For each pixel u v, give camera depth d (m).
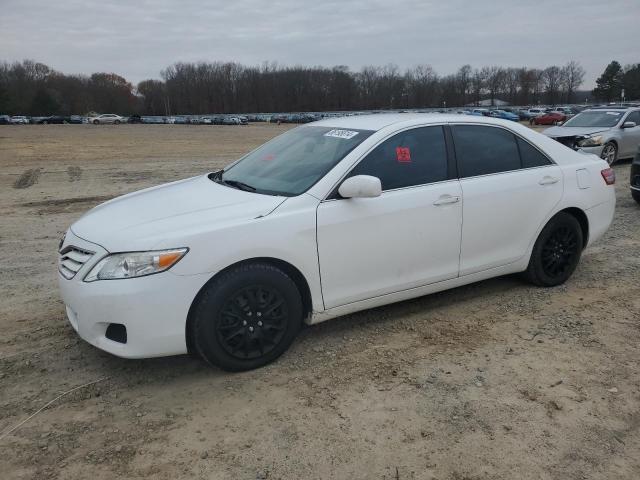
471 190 4.48
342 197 3.90
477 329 4.36
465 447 2.96
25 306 4.88
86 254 3.51
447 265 4.46
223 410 3.30
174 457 2.90
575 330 4.33
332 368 3.77
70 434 3.08
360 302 4.10
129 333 3.32
